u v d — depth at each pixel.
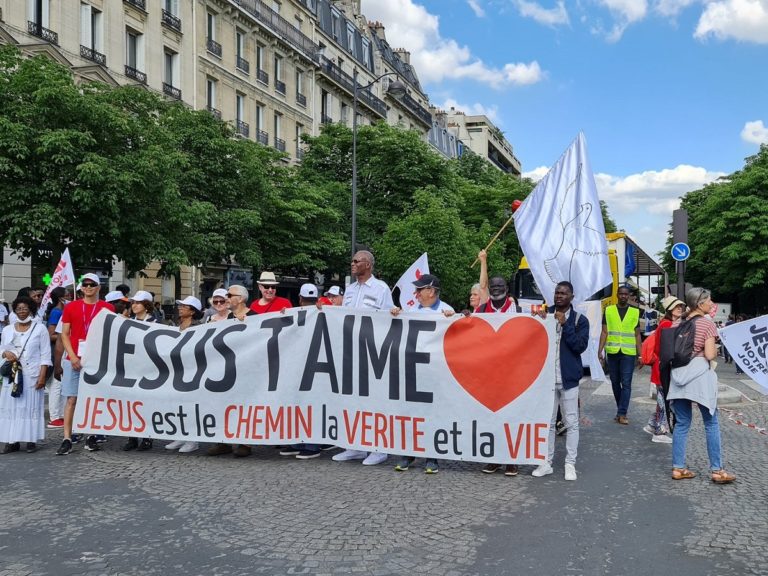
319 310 7.18
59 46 23.08
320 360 7.13
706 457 7.39
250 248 22.94
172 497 5.75
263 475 6.54
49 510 5.39
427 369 6.76
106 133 15.95
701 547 4.59
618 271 17.30
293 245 25.16
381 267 27.41
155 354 7.52
